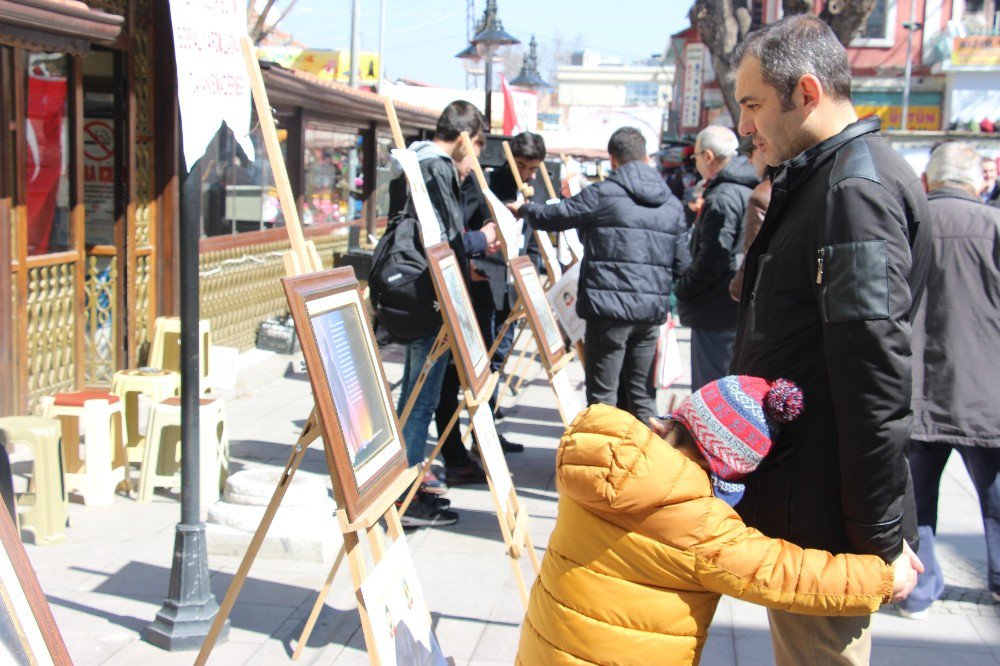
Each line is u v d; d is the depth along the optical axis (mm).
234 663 3760
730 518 2387
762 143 2688
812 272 2434
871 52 29250
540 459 6930
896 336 2297
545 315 5379
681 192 24719
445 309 4133
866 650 2625
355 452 2781
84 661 3713
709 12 17188
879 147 2488
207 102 3572
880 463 2330
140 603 4234
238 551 4797
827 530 2500
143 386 6031
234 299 9562
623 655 2418
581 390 9523
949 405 4355
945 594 4656
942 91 29031
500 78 14641
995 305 4316
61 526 4867
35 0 5176
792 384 2410
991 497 4535
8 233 6141
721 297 5910
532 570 4867
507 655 3967
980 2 29000
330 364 2752
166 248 7961
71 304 7023
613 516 2396
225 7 3730
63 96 6875
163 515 5332
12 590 1653
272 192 10672
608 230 5918
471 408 4066
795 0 17500
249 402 8250
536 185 10156
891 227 2332
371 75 24766
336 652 3920
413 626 2889
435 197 5375
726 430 2408
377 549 2887
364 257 9250
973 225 4340
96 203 7555
